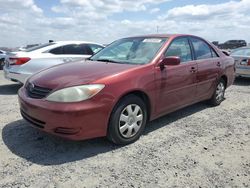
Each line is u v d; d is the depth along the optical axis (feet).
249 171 10.85
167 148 12.80
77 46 26.84
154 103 13.99
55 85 11.75
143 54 14.84
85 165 11.02
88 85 11.41
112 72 12.48
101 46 28.94
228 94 25.57
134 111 13.03
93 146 12.77
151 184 9.79
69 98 11.16
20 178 9.95
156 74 13.82
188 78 16.11
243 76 32.01
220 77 19.77
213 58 19.19
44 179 9.93
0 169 10.54
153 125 15.97
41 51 24.70
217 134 14.78
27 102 12.14
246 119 17.58
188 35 17.43
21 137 13.64
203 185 9.78
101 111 11.59
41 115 11.51
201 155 12.17
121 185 9.68
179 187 9.63
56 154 11.91
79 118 11.10
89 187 9.52
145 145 13.08
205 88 18.26
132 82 12.59
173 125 16.05
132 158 11.71
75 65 14.39
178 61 13.73
